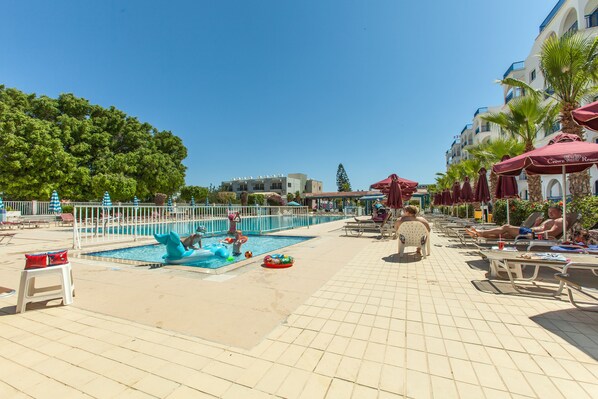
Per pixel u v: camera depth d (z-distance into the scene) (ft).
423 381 6.94
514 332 9.54
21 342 9.11
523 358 7.93
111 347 8.77
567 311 11.30
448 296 13.34
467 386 6.73
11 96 77.71
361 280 16.22
